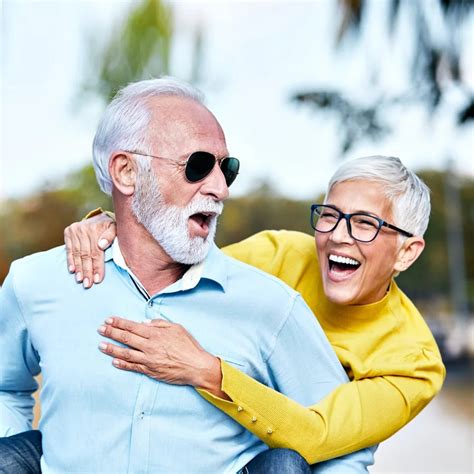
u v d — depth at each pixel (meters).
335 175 2.35
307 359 2.04
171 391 1.90
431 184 23.59
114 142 1.96
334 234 2.28
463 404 10.18
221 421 1.94
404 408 2.11
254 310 1.98
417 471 6.10
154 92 1.97
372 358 2.25
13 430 2.16
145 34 12.40
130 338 1.88
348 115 5.39
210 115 1.98
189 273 1.97
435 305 24.25
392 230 2.29
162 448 1.90
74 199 20.91
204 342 1.95
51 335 1.98
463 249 24.16
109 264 2.01
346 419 2.01
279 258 2.48
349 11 5.23
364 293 2.30
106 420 1.92
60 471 1.96
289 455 1.92
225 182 1.97
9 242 24.16
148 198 1.92
